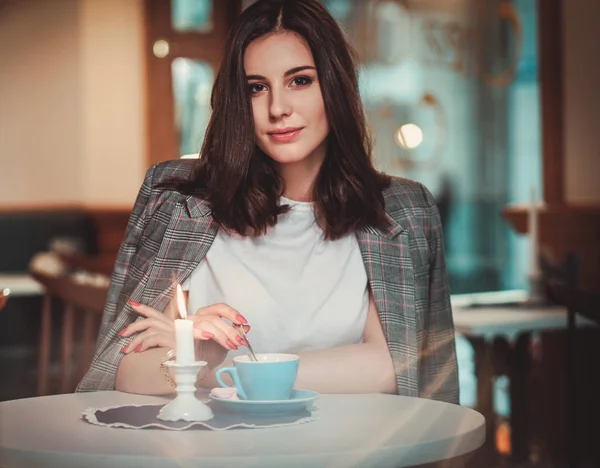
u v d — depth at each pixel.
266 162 1.82
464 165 10.77
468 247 10.88
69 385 3.23
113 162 7.87
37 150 7.90
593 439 3.48
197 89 7.88
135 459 1.06
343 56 1.77
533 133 10.76
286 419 1.28
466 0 8.40
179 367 1.28
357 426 1.24
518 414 3.46
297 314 1.76
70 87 7.87
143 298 1.77
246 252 1.80
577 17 7.39
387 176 1.95
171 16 7.84
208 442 1.14
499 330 3.10
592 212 7.21
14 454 1.11
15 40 7.87
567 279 3.53
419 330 1.83
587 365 3.75
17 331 6.87
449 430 1.21
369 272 1.79
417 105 9.98
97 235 7.74
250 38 1.73
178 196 1.82
